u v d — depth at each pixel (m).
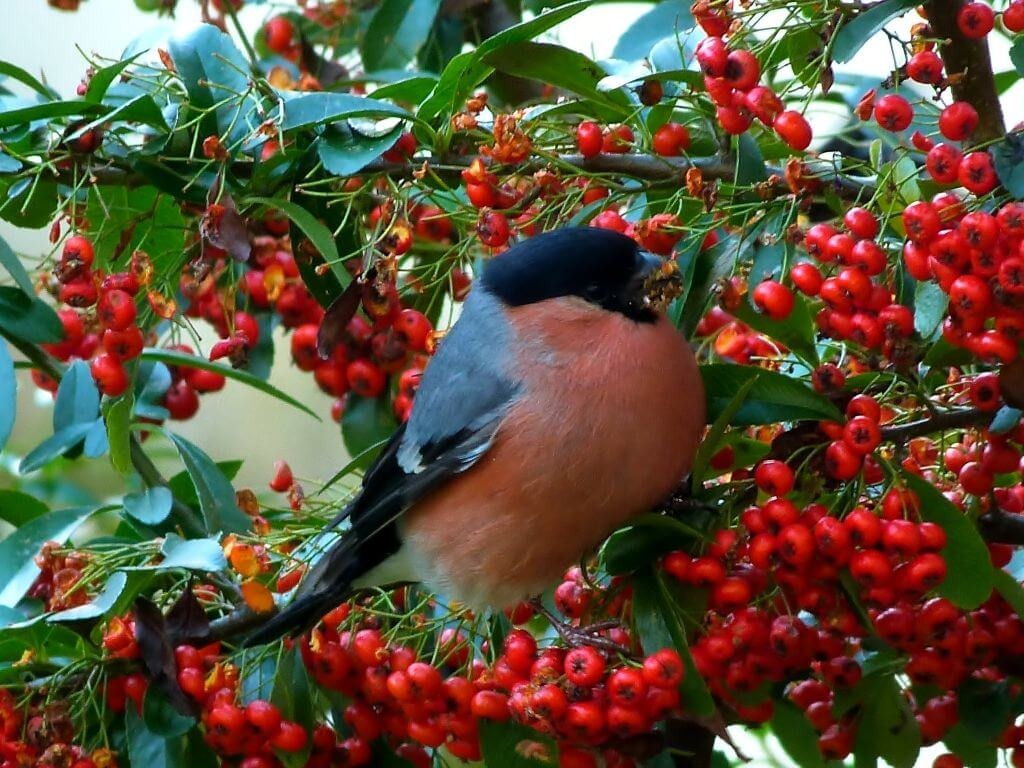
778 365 7.16
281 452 13.34
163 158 7.25
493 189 7.08
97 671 6.81
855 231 5.98
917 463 6.90
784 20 6.26
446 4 9.28
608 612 6.81
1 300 7.41
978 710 6.76
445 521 7.17
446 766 7.57
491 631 7.45
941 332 6.25
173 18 9.46
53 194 7.83
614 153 7.21
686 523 6.57
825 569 6.03
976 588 5.98
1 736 6.70
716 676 6.33
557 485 6.86
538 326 7.06
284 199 7.43
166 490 7.62
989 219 5.50
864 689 6.88
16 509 8.30
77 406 7.96
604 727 6.19
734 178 6.91
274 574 7.43
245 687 7.09
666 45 7.23
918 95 8.41
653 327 6.96
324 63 9.43
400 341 7.92
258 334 8.62
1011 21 5.97
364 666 6.93
